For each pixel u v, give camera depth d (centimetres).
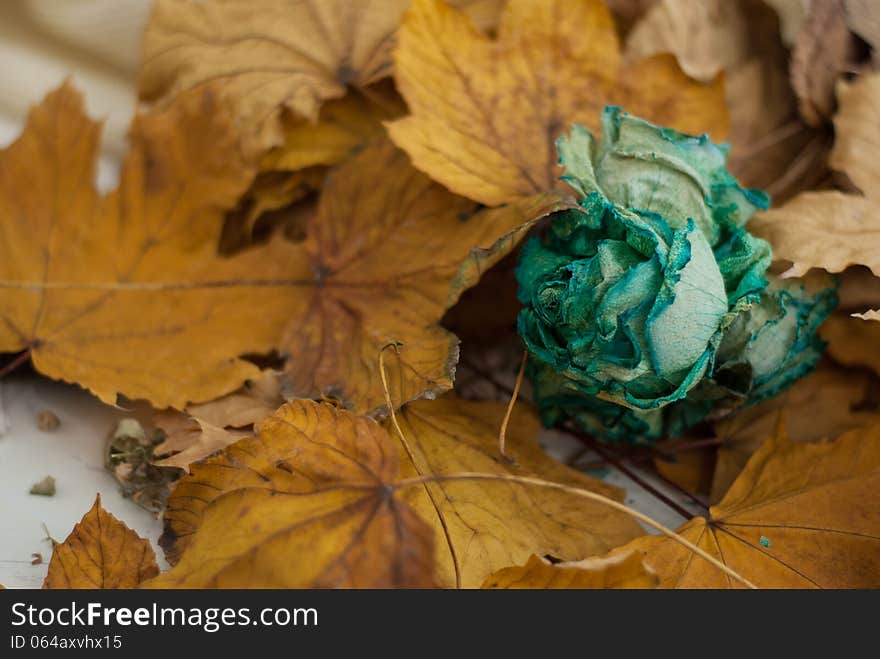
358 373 43
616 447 45
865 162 44
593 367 40
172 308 44
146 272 44
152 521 43
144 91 46
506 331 47
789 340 42
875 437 42
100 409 45
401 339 42
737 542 41
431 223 44
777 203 46
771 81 47
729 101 47
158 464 41
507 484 42
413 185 44
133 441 43
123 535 40
